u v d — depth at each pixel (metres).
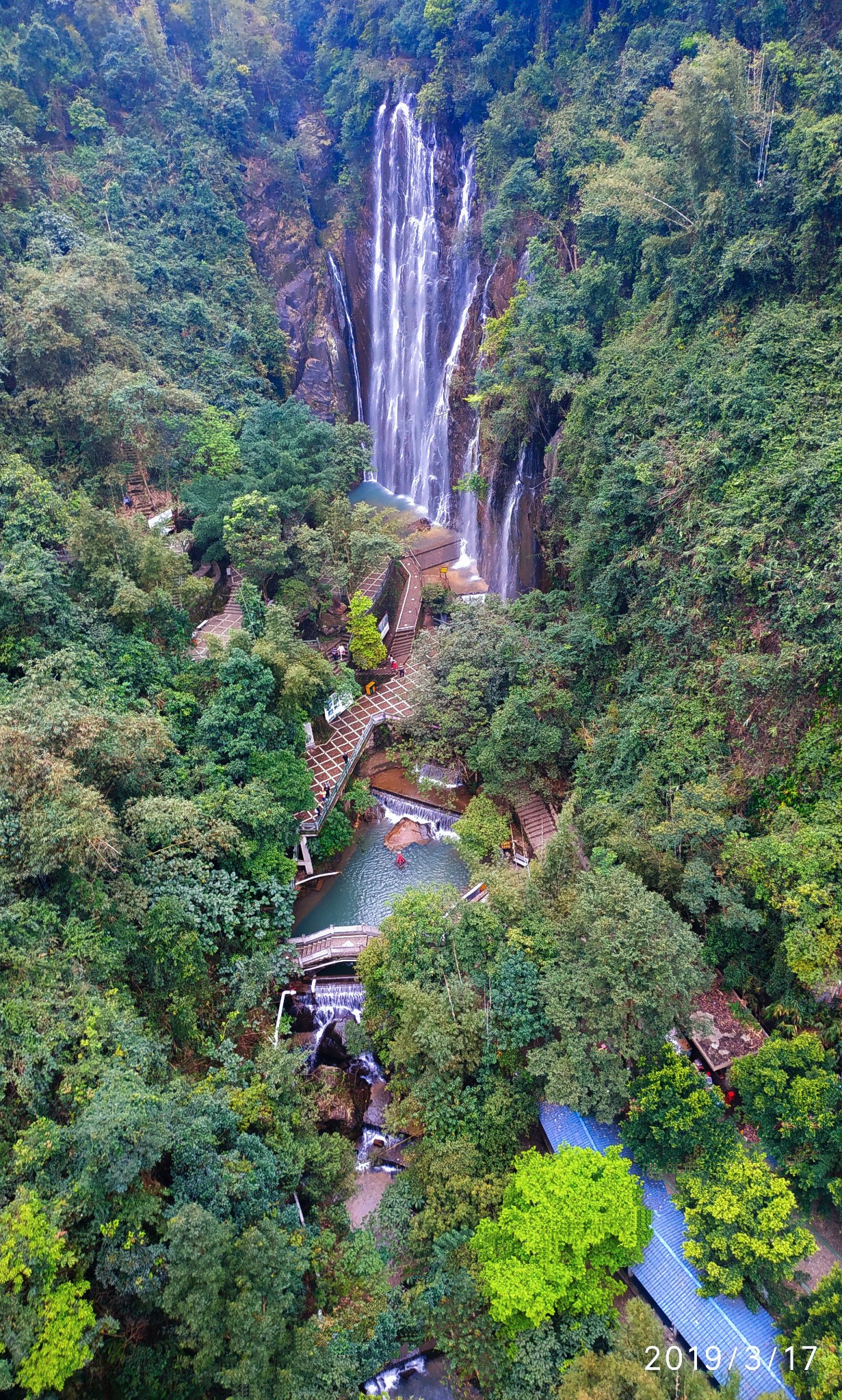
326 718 38.78
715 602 29.86
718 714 28.61
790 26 37.50
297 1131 24.41
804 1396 17.53
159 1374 17.62
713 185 33.88
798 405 28.98
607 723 33.47
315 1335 18.70
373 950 27.41
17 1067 18.88
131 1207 17.33
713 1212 19.56
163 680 33.19
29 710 23.92
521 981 24.89
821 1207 21.50
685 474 31.59
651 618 32.97
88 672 29.61
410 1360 21.92
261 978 27.08
